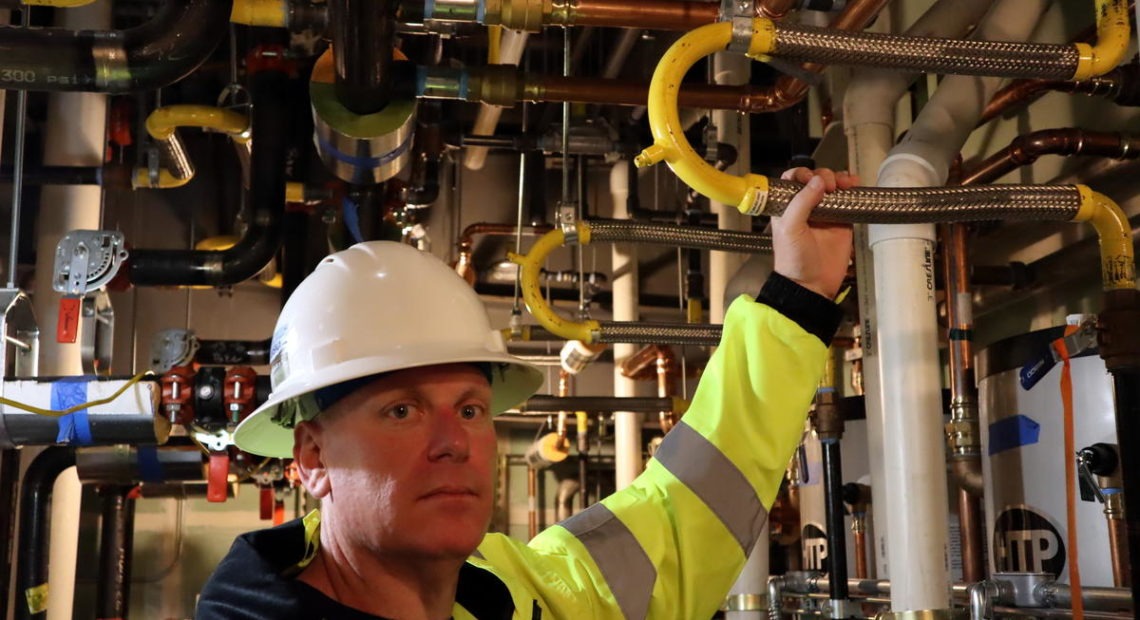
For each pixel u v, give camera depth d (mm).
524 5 1724
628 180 4281
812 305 1061
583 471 4906
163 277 2852
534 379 1091
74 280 2316
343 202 3174
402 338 912
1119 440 1273
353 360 885
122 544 4422
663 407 3660
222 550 5125
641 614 1055
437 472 851
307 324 948
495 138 2926
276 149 2898
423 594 886
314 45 2502
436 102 2914
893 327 1836
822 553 2908
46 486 2770
